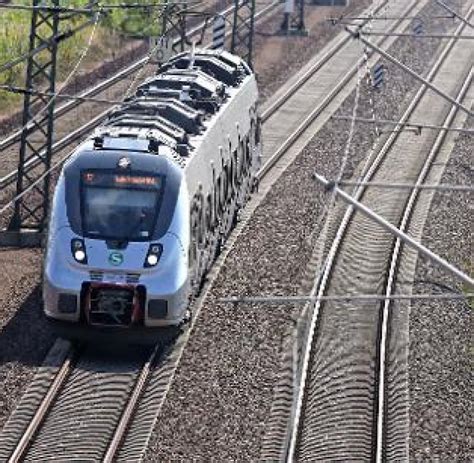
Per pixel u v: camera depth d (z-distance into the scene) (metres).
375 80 140.25
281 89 141.25
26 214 86.38
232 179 80.50
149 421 53.72
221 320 66.06
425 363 63.00
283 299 44.94
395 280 78.12
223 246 79.31
